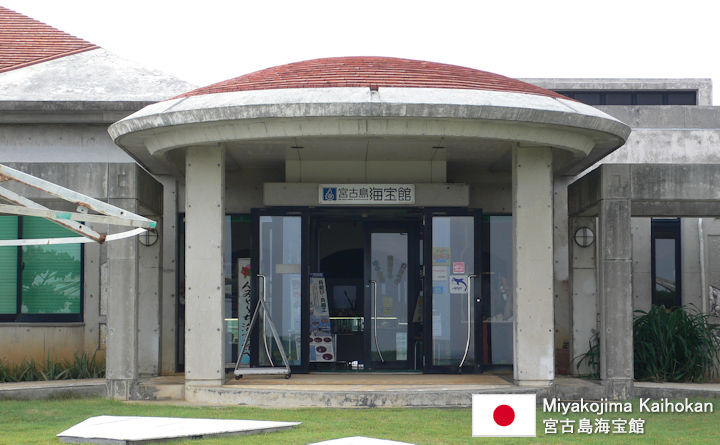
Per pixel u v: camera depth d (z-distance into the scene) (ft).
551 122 38.75
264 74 44.21
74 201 19.80
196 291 41.86
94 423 32.91
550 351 41.88
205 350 41.83
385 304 50.08
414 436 31.73
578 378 48.11
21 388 43.11
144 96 55.11
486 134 39.14
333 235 51.16
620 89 68.69
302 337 47.75
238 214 52.34
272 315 47.83
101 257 54.24
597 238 51.19
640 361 48.26
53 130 53.98
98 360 53.67
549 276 42.14
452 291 47.98
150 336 49.85
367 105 37.14
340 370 49.70
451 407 39.75
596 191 44.86
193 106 39.75
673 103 69.67
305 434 31.01
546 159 42.16
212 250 41.93
